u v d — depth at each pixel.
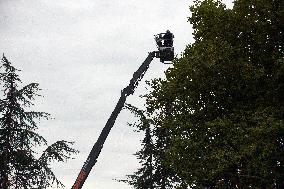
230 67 18.05
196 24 20.44
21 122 20.14
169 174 25.55
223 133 17.31
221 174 17.83
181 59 19.42
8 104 19.88
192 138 18.34
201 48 18.95
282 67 16.94
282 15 17.98
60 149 19.52
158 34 20.58
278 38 18.47
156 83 19.77
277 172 17.03
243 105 18.09
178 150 18.02
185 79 18.83
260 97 17.94
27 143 20.00
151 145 25.80
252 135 16.12
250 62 18.06
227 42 18.55
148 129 25.73
